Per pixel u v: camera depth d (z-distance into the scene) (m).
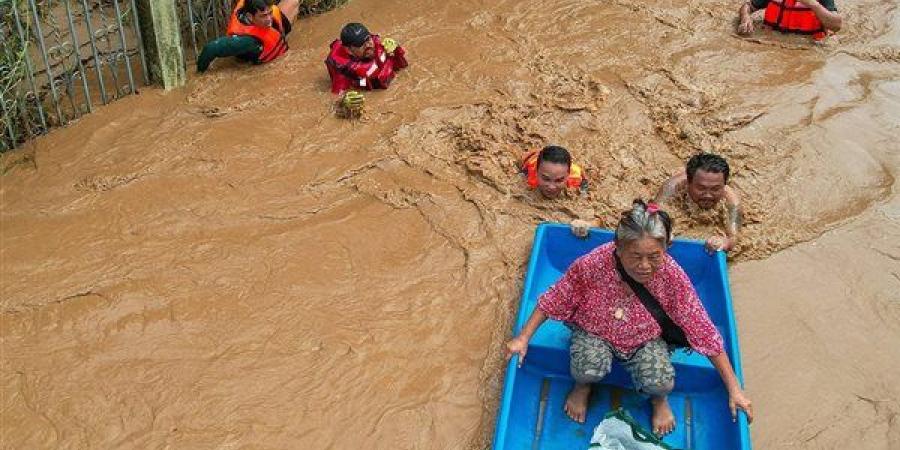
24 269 4.66
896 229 4.78
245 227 4.92
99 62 6.25
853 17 7.16
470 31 6.99
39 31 5.65
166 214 5.04
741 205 4.91
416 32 7.02
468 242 4.74
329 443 3.68
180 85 6.40
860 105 5.91
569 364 3.88
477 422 3.76
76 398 3.91
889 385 3.87
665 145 5.48
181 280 4.55
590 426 3.72
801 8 6.71
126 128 5.92
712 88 6.09
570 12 7.25
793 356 4.02
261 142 5.67
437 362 4.04
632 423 3.51
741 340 4.11
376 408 3.82
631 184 5.10
